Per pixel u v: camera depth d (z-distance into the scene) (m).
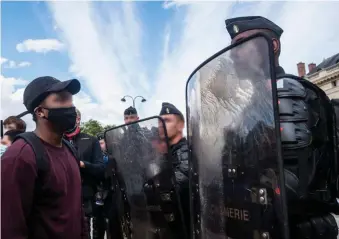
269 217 1.25
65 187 1.67
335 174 1.50
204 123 1.66
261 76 1.28
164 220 2.39
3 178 1.50
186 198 2.35
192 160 1.80
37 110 1.72
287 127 1.35
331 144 1.50
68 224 1.66
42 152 1.61
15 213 1.49
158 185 2.42
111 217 3.21
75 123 1.79
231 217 1.45
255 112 1.32
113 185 3.12
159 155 2.41
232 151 1.45
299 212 1.38
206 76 1.64
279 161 1.20
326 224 1.44
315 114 1.43
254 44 1.32
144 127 2.58
